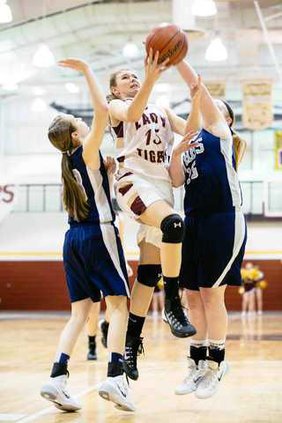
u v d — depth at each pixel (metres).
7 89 26.02
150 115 6.30
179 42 5.76
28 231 26.23
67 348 6.62
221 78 25.47
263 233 25.52
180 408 6.73
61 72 26.02
